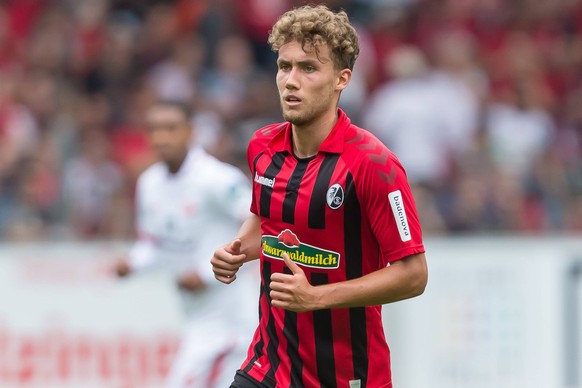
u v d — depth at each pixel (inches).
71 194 1507.1
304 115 579.5
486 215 1427.2
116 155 1599.4
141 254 958.4
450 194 1481.3
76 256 1147.3
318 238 593.6
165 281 1139.9
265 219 613.6
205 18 1798.7
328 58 580.4
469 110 1641.2
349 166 582.9
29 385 1142.3
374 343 609.6
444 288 1124.5
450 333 1121.4
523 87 1736.0
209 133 1535.4
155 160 1531.7
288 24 579.8
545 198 1529.3
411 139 1590.8
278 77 587.2
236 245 614.5
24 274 1147.3
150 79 1750.7
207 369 928.3
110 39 1800.0
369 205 581.6
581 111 1776.6
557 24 1943.9
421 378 1122.0
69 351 1143.6
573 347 1106.1
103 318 1143.6
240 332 937.5
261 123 1587.1
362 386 610.2
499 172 1521.9
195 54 1753.2
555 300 1109.7
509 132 1651.1
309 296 558.9
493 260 1118.4
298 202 593.9
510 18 1924.2
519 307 1114.7
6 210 1469.0
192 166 938.7
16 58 1795.0
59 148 1592.0
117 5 1866.4
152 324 1139.9
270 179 607.5
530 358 1112.2
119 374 1139.9
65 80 1764.3
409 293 583.2
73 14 1850.4
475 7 1916.8
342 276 596.4
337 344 603.8
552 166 1569.9
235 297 936.9
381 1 1887.3
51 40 1801.2
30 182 1505.9
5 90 1684.3
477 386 1119.0
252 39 1822.1
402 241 577.6
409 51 1740.9
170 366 1136.2
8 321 1144.2
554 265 1111.6
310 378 609.3
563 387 1106.1
